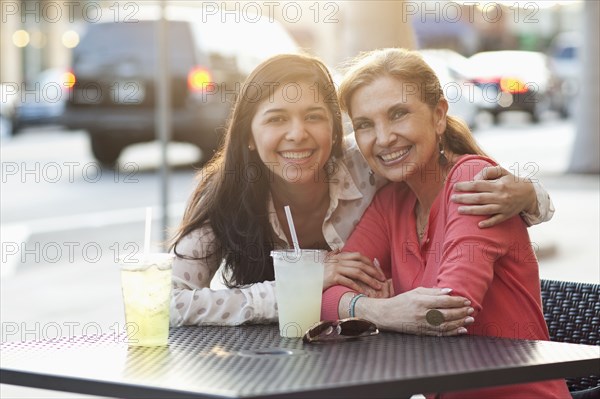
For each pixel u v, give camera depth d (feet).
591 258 22.89
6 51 92.99
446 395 8.34
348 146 10.24
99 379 6.93
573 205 31.89
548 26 105.60
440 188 9.47
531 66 73.10
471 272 8.39
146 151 55.16
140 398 6.77
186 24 41.83
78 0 86.63
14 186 42.80
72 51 44.34
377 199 9.96
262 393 6.30
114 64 43.73
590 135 39.91
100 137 45.88
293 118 9.45
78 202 37.11
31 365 7.43
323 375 6.75
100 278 23.44
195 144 42.37
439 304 8.17
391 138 9.14
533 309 8.84
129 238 28.76
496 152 50.67
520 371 7.02
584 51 39.83
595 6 39.70
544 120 76.13
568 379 9.66
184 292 9.11
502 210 8.59
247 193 9.77
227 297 9.03
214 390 6.42
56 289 22.27
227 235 9.76
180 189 39.81
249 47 41.55
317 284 8.34
